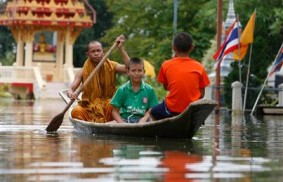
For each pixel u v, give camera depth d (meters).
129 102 28.62
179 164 19.69
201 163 19.95
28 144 24.69
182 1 92.50
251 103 57.44
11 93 99.06
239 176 17.75
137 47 96.94
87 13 106.88
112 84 30.27
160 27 96.19
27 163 19.73
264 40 63.91
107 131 27.94
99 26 127.25
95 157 21.08
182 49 26.77
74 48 124.56
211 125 36.47
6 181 16.95
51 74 102.00
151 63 92.12
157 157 21.27
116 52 96.94
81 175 17.78
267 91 58.75
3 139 26.53
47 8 101.31
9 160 20.33
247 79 54.22
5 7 105.62
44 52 102.38
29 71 99.38
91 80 30.02
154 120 27.14
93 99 30.14
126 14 99.38
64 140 26.14
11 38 132.25
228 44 52.59
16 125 34.75
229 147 24.30
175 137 26.64
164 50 89.44
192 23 92.50
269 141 26.78
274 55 65.88
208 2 86.25
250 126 35.72
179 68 26.69
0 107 61.31
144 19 97.81
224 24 77.50
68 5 102.00
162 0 96.69
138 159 20.67
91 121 29.94
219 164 19.80
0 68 99.69
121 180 17.12
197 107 25.30
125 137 27.11
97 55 30.19
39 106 64.62
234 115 48.06
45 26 102.25
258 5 70.25
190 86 26.53
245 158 21.16
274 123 38.69
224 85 59.09
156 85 86.94
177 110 26.72
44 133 29.22
